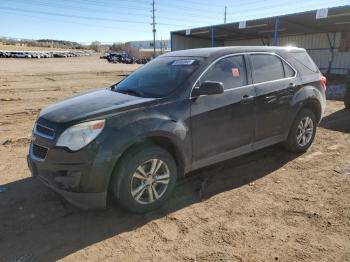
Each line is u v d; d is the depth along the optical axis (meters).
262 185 4.59
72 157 3.38
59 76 23.92
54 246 3.30
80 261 3.08
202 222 3.69
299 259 3.05
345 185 4.54
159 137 3.81
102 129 3.46
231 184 4.62
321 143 6.43
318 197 4.21
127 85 4.72
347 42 24.25
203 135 4.20
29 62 47.75
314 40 26.72
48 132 3.61
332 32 25.31
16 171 5.14
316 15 18.02
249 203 4.09
